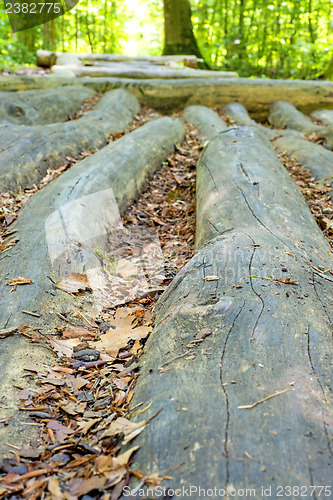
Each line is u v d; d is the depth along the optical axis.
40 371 2.61
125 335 2.98
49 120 7.57
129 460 1.91
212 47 16.23
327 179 5.51
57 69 10.36
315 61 15.23
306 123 8.49
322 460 1.72
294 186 4.80
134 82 9.68
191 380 2.20
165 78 10.70
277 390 2.04
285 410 1.93
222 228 3.79
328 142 7.40
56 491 1.84
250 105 9.76
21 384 2.48
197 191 5.06
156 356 2.55
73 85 9.42
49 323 3.03
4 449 2.07
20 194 4.94
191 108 9.18
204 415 1.96
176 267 3.98
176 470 1.76
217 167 5.05
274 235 3.55
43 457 2.05
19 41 17.03
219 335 2.46
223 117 9.04
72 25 18.41
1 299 3.13
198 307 2.72
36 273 3.41
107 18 18.59
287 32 16.38
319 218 4.63
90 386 2.57
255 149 5.36
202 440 1.84
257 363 2.20
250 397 2.01
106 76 10.41
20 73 11.02
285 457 1.73
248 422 1.88
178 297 2.99
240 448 1.77
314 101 9.83
